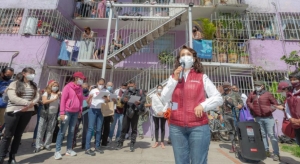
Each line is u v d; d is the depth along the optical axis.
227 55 8.16
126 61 9.97
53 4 8.66
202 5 9.05
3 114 4.25
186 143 1.88
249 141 4.12
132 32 10.29
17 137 3.54
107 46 7.59
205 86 1.96
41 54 7.96
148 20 9.49
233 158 4.44
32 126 7.32
